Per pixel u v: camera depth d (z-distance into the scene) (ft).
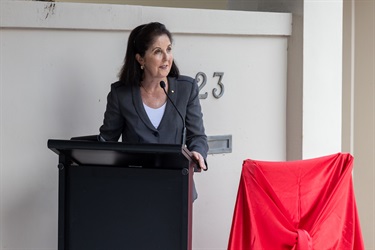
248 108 26.89
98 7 23.59
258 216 21.21
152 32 20.47
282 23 27.17
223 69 26.25
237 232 21.26
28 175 23.13
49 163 23.38
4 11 22.40
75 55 23.50
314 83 27.37
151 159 18.25
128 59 21.01
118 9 23.89
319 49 27.37
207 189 26.17
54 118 23.34
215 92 26.11
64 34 23.31
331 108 27.73
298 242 21.11
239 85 26.66
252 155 27.09
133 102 20.93
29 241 23.29
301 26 27.02
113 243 18.61
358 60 33.09
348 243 22.04
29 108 23.02
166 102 21.04
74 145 17.98
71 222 18.76
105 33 23.90
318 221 21.50
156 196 18.31
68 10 23.17
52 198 23.49
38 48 23.02
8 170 22.89
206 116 25.99
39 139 23.20
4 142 22.84
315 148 27.53
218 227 26.45
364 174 33.09
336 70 27.76
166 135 20.93
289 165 21.53
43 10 22.84
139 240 18.48
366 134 32.91
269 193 21.25
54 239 23.61
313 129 27.45
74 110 23.59
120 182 18.45
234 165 26.68
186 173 18.13
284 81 27.63
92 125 23.89
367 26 32.68
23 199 23.11
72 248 18.83
